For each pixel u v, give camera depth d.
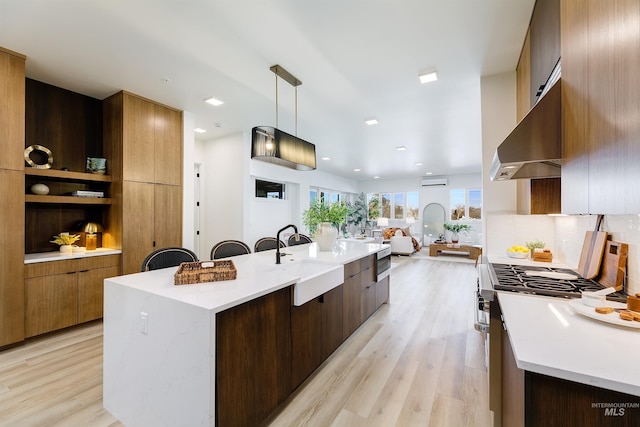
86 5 2.03
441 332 3.12
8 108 2.62
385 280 4.03
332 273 2.30
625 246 1.49
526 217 2.83
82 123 3.59
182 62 2.81
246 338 1.56
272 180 7.25
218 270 1.97
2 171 2.60
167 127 3.94
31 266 2.81
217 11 2.09
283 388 1.86
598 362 0.83
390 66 2.86
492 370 1.63
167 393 1.52
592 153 0.96
